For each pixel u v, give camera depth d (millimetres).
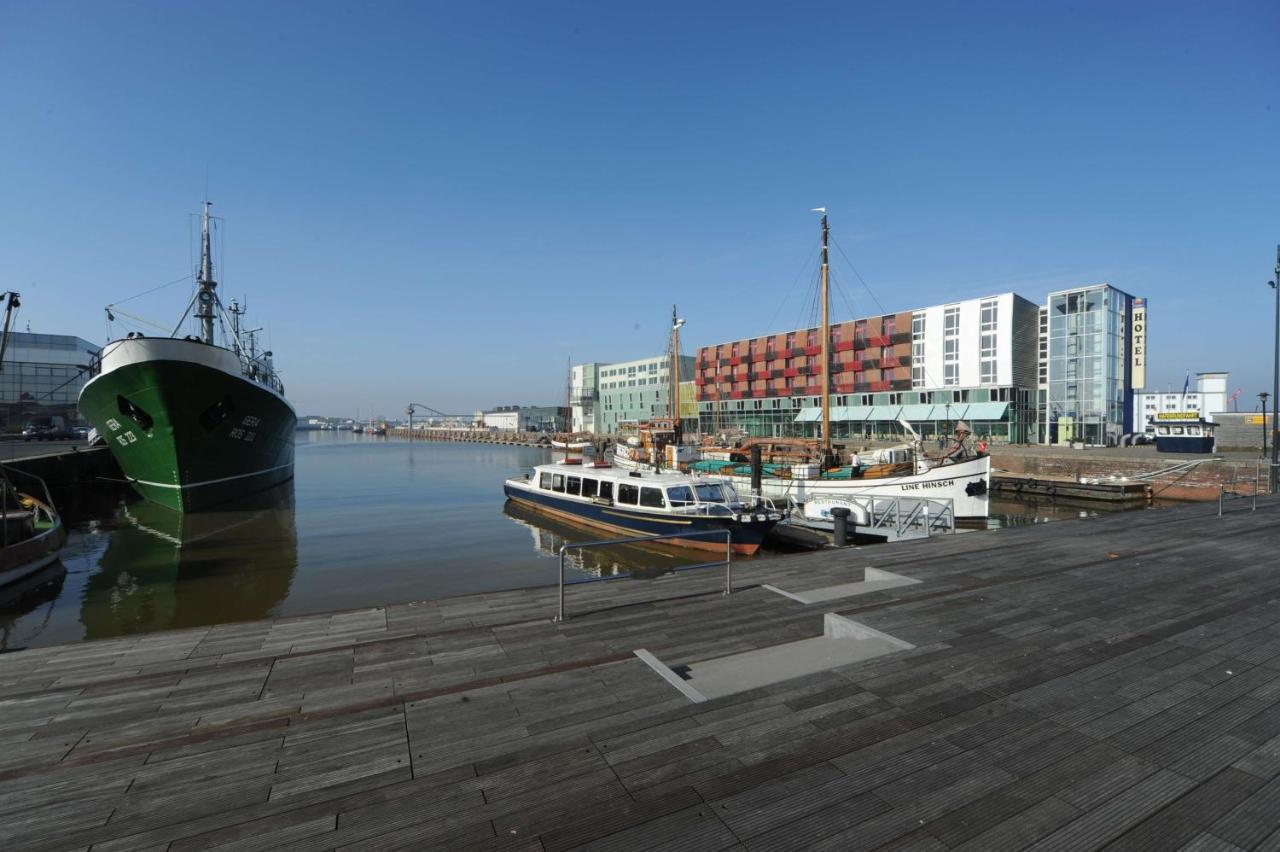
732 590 9242
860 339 65125
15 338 78125
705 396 85688
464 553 21656
